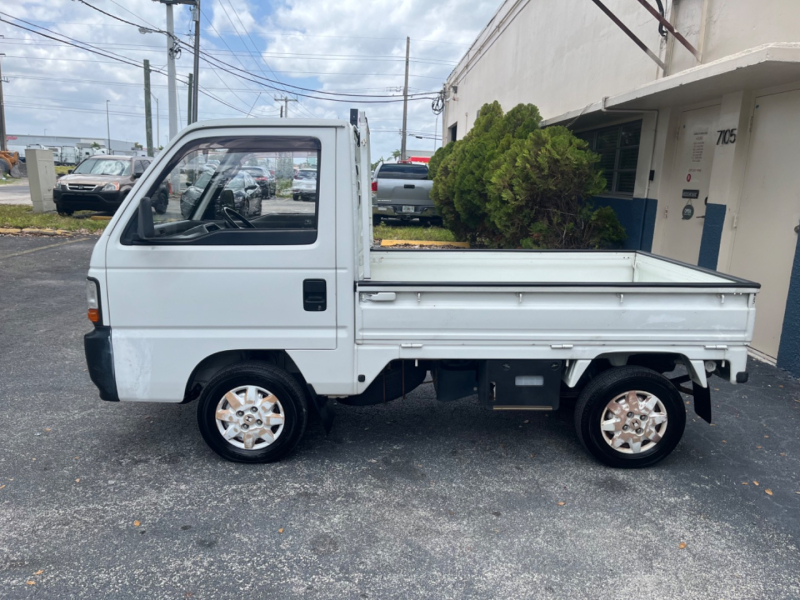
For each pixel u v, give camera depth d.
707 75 5.48
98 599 2.82
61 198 16.59
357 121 4.13
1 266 10.70
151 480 3.87
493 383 3.97
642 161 8.48
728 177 6.49
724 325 3.81
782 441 4.54
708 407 4.04
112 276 3.72
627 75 8.54
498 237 10.48
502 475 4.02
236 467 4.05
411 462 4.18
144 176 3.73
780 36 5.62
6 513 3.47
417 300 3.76
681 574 3.06
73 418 4.77
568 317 3.78
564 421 4.91
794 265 5.70
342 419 4.88
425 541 3.30
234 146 3.73
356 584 2.96
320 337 3.80
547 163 8.29
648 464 4.08
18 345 6.53
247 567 3.06
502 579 3.01
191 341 3.78
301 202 3.72
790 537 3.38
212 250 3.69
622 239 8.42
